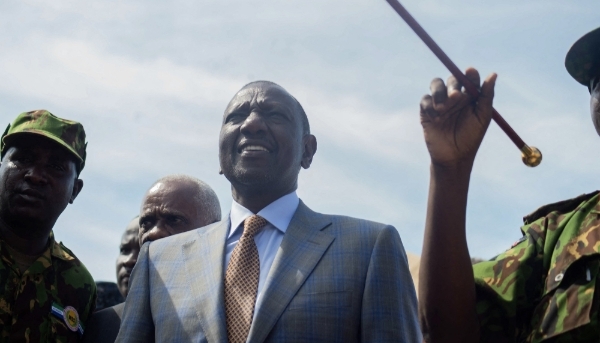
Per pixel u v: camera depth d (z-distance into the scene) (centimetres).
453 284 424
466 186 423
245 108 529
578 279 429
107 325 603
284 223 504
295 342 448
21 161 600
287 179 518
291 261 478
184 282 488
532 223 463
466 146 419
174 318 474
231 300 472
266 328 452
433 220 426
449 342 430
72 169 615
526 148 413
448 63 411
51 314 588
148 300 496
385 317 457
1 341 568
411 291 479
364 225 492
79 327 600
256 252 489
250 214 516
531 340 431
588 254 429
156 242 519
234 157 518
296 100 547
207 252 498
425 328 436
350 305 460
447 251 423
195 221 676
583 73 476
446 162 421
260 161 510
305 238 491
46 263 600
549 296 433
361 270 470
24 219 589
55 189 600
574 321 419
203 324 464
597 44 468
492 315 446
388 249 478
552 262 441
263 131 516
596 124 464
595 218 442
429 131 424
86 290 614
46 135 602
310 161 557
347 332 455
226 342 456
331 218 505
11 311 577
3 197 595
